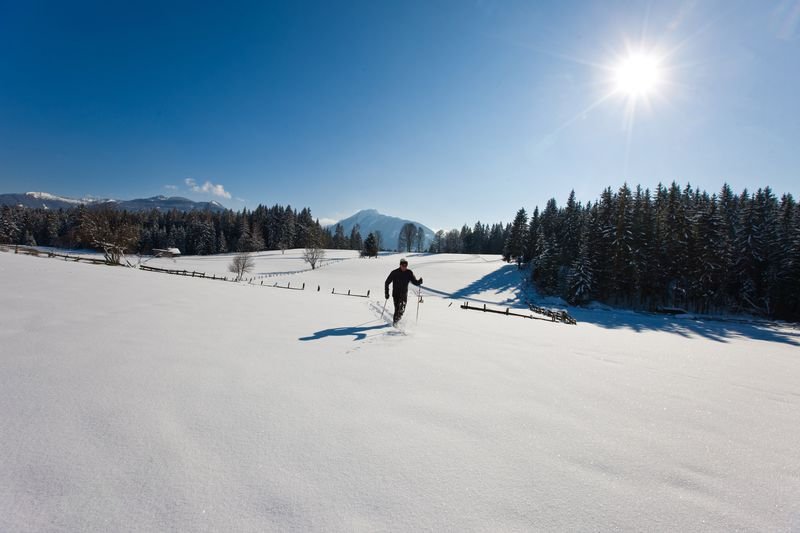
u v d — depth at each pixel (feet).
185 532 4.68
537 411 9.29
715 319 128.16
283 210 400.26
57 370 10.17
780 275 131.64
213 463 6.18
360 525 5.02
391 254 319.47
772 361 20.21
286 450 6.73
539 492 5.90
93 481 5.53
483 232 408.05
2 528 4.53
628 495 5.91
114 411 7.84
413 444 7.22
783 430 8.86
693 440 8.05
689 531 5.13
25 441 6.40
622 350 19.54
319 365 12.31
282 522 5.00
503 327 26.73
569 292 151.74
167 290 32.96
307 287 146.10
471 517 5.27
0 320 16.11
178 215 409.90
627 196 158.61
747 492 6.08
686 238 142.00
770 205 157.89
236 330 17.35
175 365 11.34
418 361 13.58
